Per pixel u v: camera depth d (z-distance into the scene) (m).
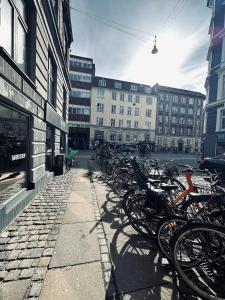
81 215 4.19
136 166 4.45
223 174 8.55
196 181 7.90
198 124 50.28
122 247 3.04
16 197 4.15
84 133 38.38
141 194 3.82
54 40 7.64
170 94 47.62
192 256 2.30
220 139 16.42
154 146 44.78
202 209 3.08
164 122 47.22
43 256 2.68
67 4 10.09
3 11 3.52
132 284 2.29
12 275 2.29
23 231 3.37
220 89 16.53
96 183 7.31
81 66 36.88
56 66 8.45
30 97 4.71
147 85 44.59
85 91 37.59
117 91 41.69
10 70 3.56
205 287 2.20
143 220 3.53
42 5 5.61
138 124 43.91
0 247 2.85
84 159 16.72
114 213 4.39
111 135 41.03
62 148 12.27
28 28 4.97
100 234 3.41
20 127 4.45
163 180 4.75
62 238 3.19
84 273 2.41
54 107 8.37
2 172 3.63
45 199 5.15
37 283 2.19
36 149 5.36
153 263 2.69
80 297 2.05
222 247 2.19
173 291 2.22
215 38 17.02
